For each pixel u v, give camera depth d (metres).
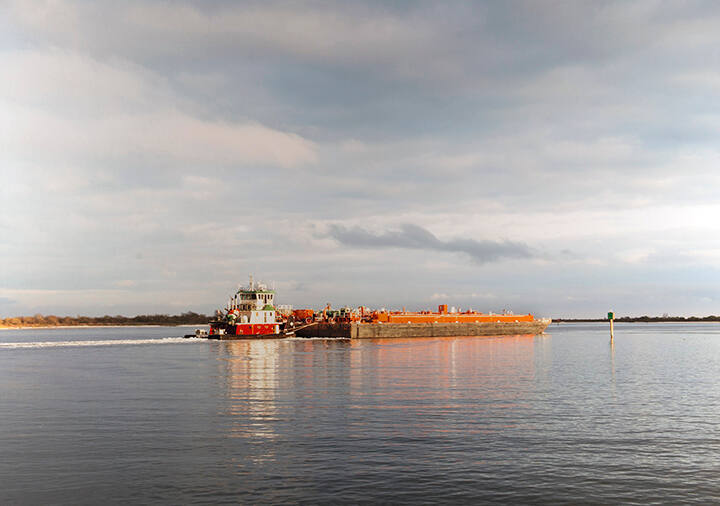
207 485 22.38
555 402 42.19
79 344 142.00
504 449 27.69
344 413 37.09
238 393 47.03
